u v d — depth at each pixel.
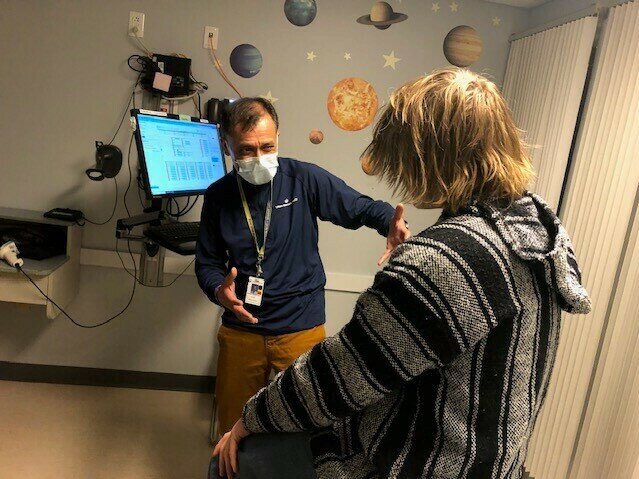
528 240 0.69
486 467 0.71
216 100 2.39
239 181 1.80
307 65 2.46
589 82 2.00
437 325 0.65
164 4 2.32
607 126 1.82
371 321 0.68
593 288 1.82
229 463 0.89
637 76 1.68
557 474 1.96
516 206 0.73
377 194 2.63
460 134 0.71
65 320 2.60
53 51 2.31
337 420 0.75
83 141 2.41
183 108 2.43
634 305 1.63
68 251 2.36
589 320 1.83
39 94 2.34
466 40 2.53
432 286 0.65
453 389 0.70
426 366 0.67
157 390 2.72
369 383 0.69
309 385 0.73
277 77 2.46
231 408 1.90
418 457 0.73
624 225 1.69
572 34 2.01
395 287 0.66
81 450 2.18
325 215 1.88
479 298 0.65
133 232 2.47
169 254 2.55
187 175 2.20
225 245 1.84
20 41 2.29
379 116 0.80
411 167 0.74
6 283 2.15
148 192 1.98
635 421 1.60
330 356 0.72
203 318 2.67
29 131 2.37
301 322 1.83
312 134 2.54
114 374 2.69
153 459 2.19
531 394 0.73
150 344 2.68
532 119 2.25
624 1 1.80
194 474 2.12
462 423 0.70
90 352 2.66
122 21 2.31
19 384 2.61
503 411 0.71
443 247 0.66
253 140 1.68
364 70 2.50
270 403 0.80
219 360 1.91
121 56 2.34
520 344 0.69
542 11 2.43
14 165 2.40
